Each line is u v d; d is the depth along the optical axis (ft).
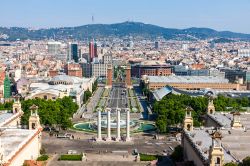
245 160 563.48
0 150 625.00
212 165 627.05
